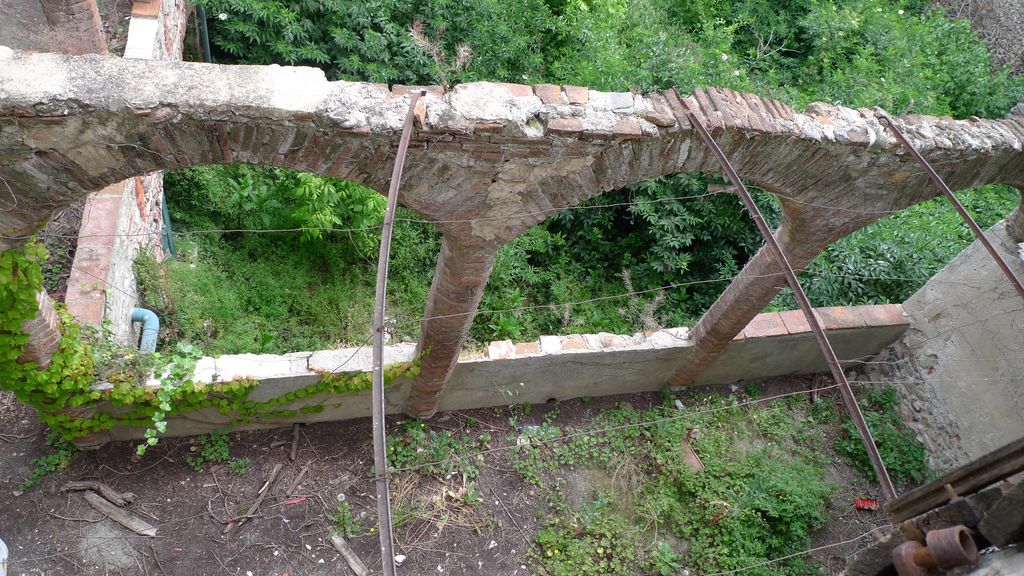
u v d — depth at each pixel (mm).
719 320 6180
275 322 6832
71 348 4707
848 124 4492
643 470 6551
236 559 5332
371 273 7555
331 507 5734
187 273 6684
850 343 7266
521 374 6324
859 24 10375
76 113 3143
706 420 7016
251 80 3371
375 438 2131
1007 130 5051
